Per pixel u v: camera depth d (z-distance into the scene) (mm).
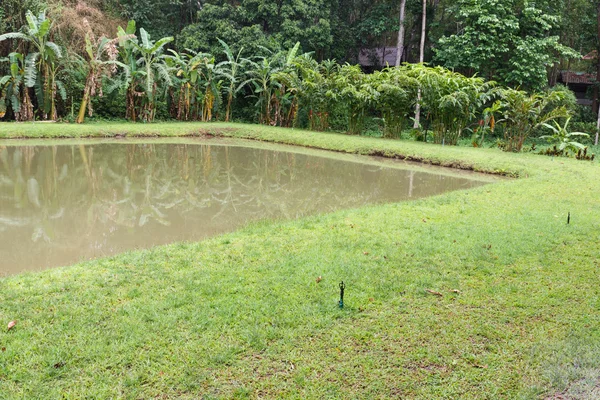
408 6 22188
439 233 5273
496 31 17828
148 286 3748
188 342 2955
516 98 13734
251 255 4504
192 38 20703
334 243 4891
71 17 17125
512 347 3004
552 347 2986
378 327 3205
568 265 4375
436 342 3049
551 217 6078
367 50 24547
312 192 8820
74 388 2512
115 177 9484
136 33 21953
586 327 3260
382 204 7441
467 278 4051
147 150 13297
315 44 21312
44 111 16609
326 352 2912
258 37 20578
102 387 2525
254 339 3002
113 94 18406
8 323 3123
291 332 3109
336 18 22562
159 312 3312
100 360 2754
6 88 15867
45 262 4914
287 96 19625
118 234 5895
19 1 16641
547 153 13508
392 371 2744
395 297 3652
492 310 3486
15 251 5223
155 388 2545
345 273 4070
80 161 11031
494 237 5129
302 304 3486
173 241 5629
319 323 3221
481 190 8047
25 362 2709
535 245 4887
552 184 8656
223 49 20750
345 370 2738
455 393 2564
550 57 18391
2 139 13680
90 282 3814
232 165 11578
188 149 13945
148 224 6363
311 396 2512
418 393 2559
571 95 18375
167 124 17984
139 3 21531
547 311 3486
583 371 2732
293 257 4438
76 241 5605
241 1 23141
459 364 2824
